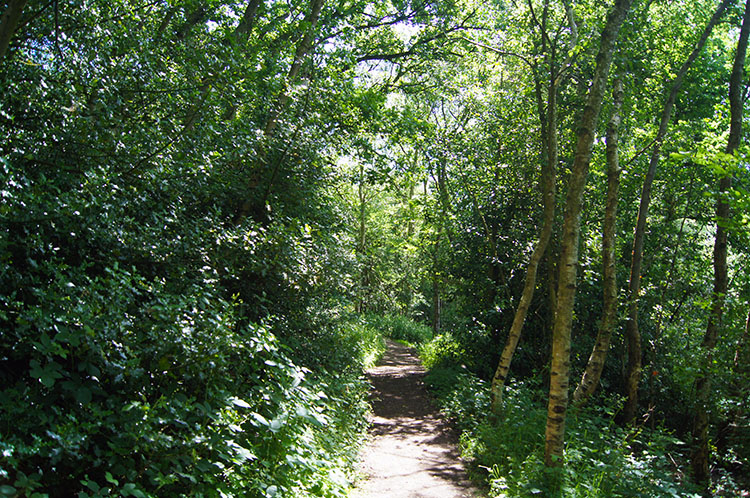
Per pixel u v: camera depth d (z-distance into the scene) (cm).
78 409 345
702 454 848
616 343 1225
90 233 466
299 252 720
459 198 1459
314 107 856
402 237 2678
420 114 1628
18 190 421
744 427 825
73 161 516
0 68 480
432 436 927
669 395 1111
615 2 639
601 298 1229
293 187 875
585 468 612
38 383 349
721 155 763
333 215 1040
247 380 519
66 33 562
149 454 346
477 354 1399
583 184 618
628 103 1019
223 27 889
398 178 1167
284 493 423
